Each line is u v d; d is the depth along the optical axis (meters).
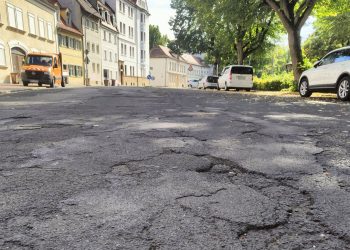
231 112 7.56
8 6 27.64
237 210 2.11
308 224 1.94
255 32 35.28
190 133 4.71
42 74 22.59
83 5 46.34
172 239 1.75
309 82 13.55
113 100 10.89
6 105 8.88
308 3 18.91
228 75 24.42
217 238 1.76
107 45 54.59
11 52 28.28
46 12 35.81
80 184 2.56
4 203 2.20
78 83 44.91
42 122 5.71
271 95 16.17
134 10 65.31
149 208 2.13
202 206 2.17
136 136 4.46
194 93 17.55
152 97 12.88
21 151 3.60
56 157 3.35
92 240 1.73
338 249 1.69
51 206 2.15
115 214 2.04
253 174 2.86
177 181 2.65
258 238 1.78
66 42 41.56
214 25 28.81
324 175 2.84
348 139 4.40
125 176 2.76
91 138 4.31
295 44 19.45
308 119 6.36
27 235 1.78
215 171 2.93
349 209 2.15
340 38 39.38
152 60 82.50
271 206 2.18
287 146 3.93
